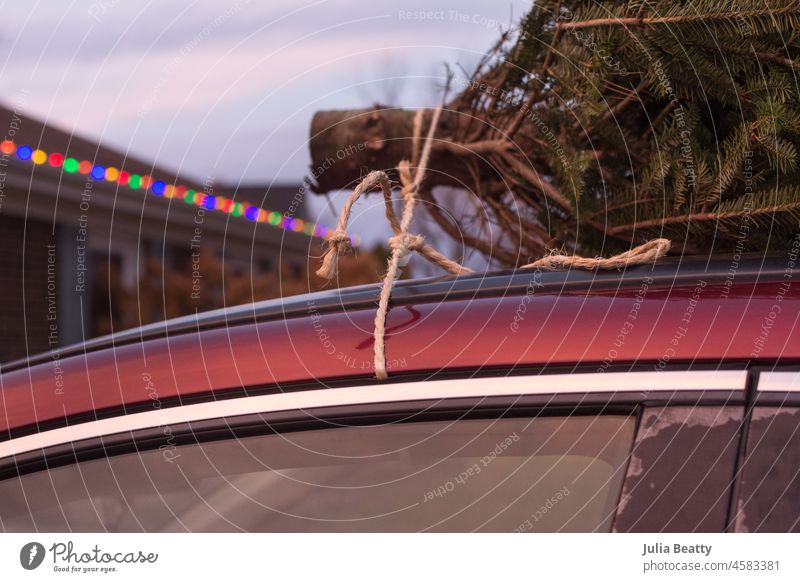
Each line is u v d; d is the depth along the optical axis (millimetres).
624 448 831
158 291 9719
